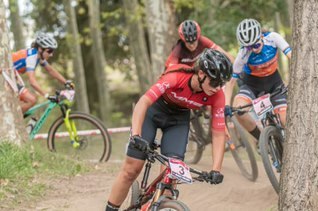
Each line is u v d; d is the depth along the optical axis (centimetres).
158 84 648
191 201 932
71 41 2469
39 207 884
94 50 2742
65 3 2458
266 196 916
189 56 1030
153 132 698
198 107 680
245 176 1080
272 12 1873
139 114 635
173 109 692
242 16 1838
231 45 1831
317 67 641
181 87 655
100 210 888
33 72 1231
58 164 1146
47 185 1000
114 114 3059
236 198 933
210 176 619
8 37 1120
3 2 1115
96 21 2675
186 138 699
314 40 642
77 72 2492
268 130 883
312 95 643
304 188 643
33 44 1241
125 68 3331
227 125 1095
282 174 670
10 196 902
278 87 977
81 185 1039
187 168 618
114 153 1706
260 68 951
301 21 651
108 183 1068
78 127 1427
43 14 2867
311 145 643
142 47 2609
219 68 605
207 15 1955
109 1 2995
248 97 988
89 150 1287
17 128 1114
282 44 916
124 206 865
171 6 1581
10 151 1053
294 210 648
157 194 625
